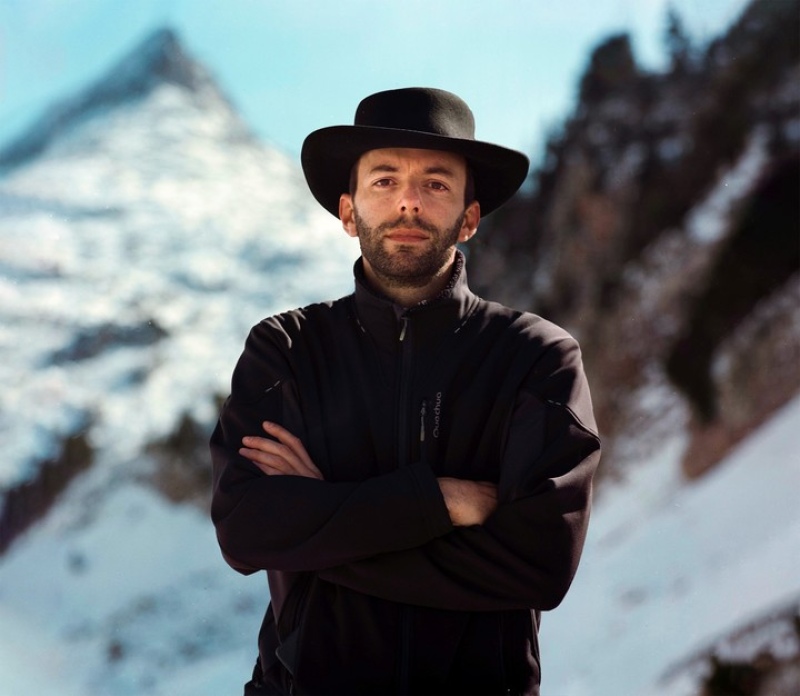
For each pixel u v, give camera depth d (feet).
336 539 6.68
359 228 7.22
